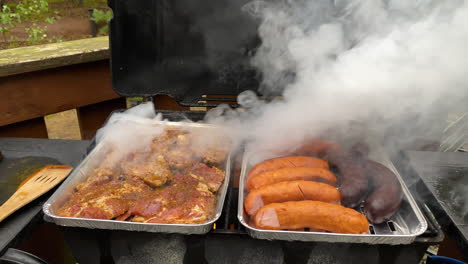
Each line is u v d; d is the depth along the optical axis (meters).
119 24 1.61
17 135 2.42
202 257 1.24
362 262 1.19
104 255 1.26
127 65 1.73
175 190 1.41
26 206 1.34
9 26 4.02
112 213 1.25
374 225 1.31
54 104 2.48
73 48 2.52
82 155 1.75
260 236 1.13
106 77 2.69
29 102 2.35
